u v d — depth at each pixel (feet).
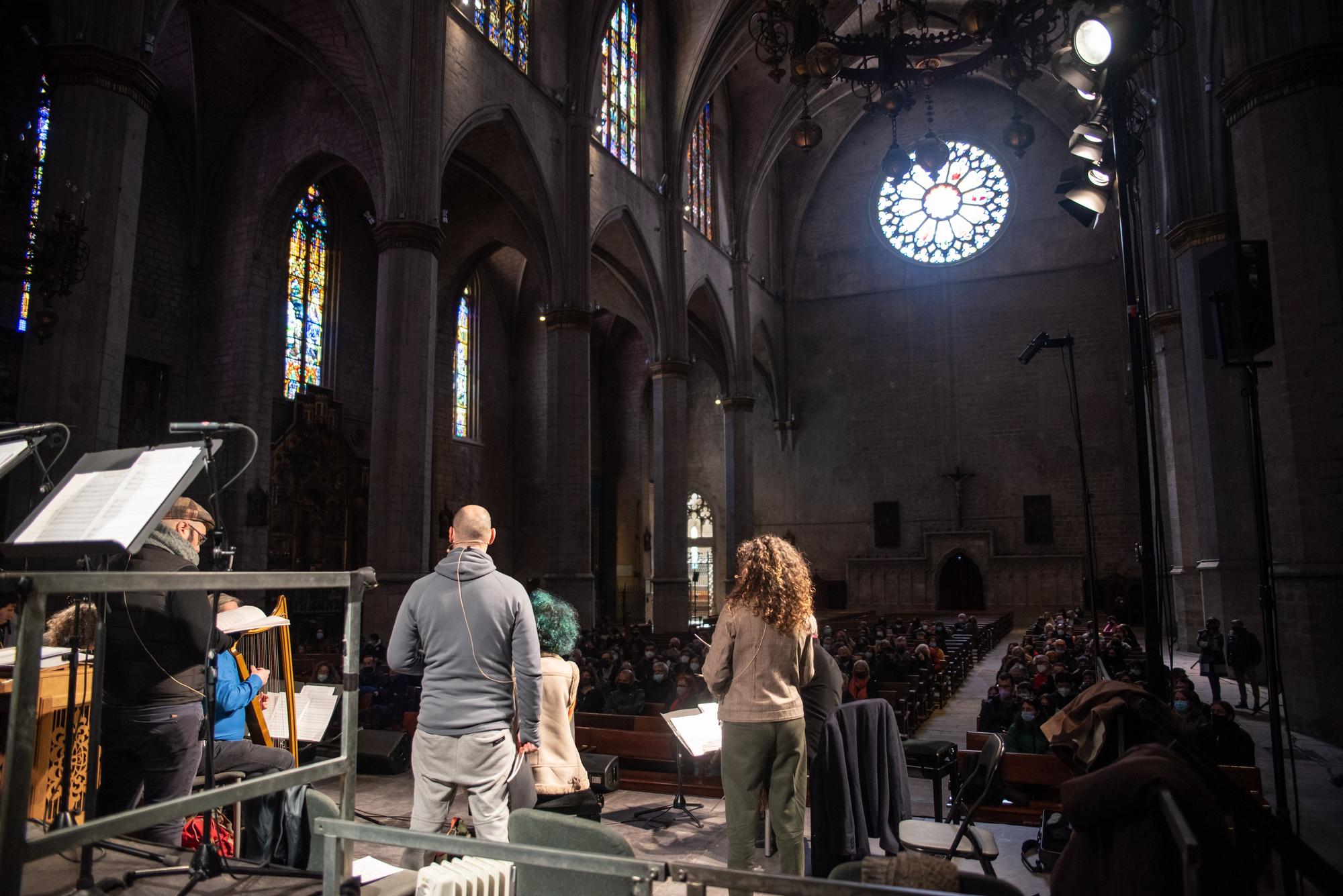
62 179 38.34
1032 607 119.03
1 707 12.30
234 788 9.14
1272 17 40.88
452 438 101.24
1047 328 123.75
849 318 135.33
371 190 66.69
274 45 69.15
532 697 13.88
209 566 15.07
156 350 70.08
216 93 71.77
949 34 47.32
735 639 14.76
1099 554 117.29
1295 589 38.73
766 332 130.93
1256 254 19.10
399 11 59.16
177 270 72.33
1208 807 9.05
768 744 14.40
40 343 37.29
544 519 112.37
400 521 54.85
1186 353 60.44
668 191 100.01
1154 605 21.56
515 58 74.33
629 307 112.47
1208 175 58.90
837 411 134.31
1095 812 9.30
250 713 17.95
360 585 11.28
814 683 16.72
